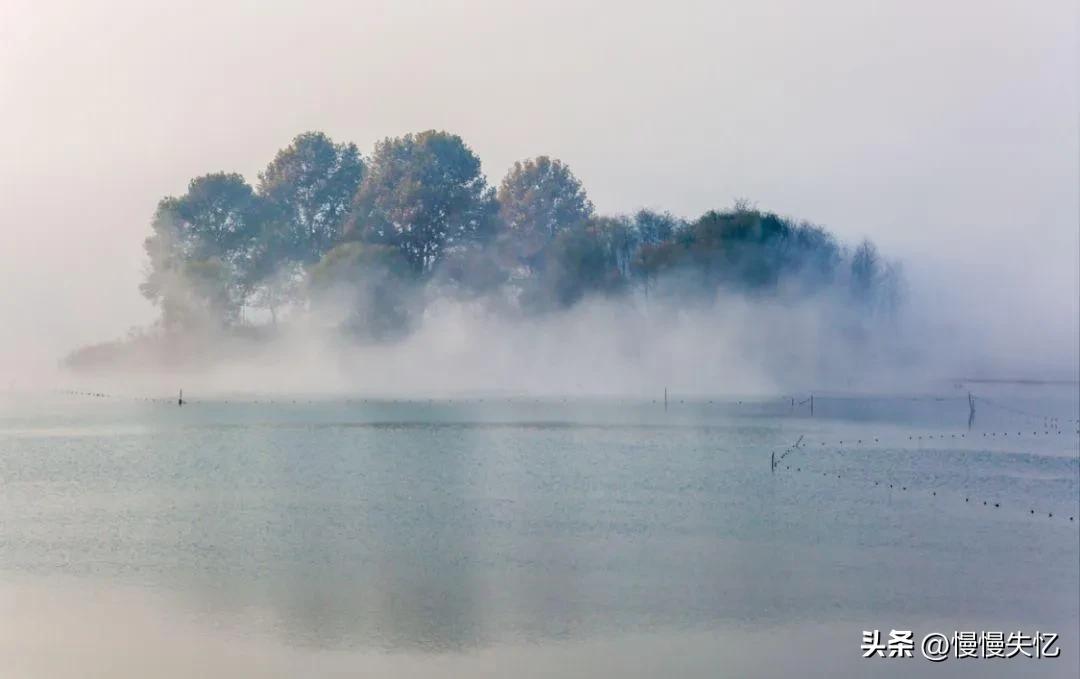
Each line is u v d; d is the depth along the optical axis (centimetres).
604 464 5066
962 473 4928
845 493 4459
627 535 3750
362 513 4056
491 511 4072
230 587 3134
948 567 3397
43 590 3084
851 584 3225
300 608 2920
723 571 3294
